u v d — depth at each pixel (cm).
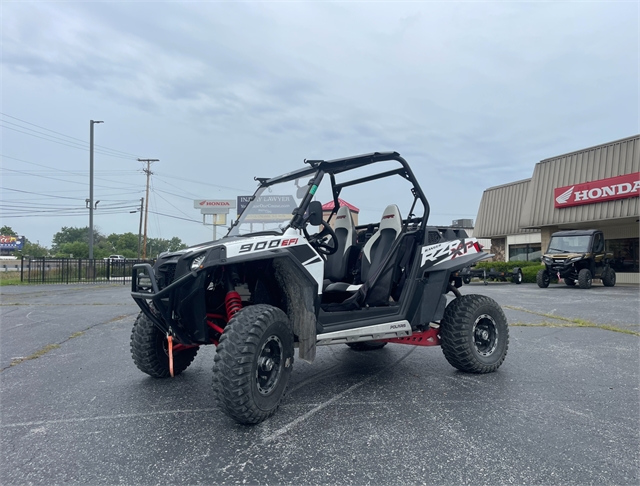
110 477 254
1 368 515
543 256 1830
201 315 350
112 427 329
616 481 243
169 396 402
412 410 358
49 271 2505
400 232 480
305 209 395
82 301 1310
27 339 699
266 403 326
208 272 348
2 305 1212
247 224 426
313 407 369
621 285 1934
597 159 1981
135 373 486
